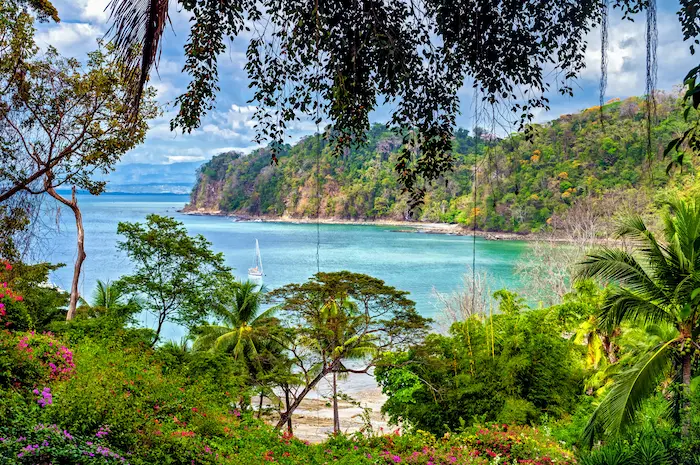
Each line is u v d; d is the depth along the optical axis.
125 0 1.68
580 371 16.84
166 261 18.47
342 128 2.94
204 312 18.97
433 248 83.50
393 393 17.69
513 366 15.78
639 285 10.34
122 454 6.32
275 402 21.45
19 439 5.21
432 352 16.89
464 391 15.68
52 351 8.48
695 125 2.20
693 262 9.75
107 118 13.32
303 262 71.00
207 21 2.61
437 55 2.68
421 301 46.09
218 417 10.04
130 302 18.45
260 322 22.06
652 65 2.10
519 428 12.60
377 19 2.43
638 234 10.42
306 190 111.94
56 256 69.12
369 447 11.43
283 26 2.65
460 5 2.56
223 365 15.17
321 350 18.31
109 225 119.25
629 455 9.30
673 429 9.52
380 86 2.71
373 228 105.38
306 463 9.87
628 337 16.92
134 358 11.30
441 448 11.30
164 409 9.09
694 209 9.92
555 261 31.17
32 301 14.89
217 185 145.50
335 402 21.30
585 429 10.20
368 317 17.53
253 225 121.38
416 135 2.79
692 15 2.15
